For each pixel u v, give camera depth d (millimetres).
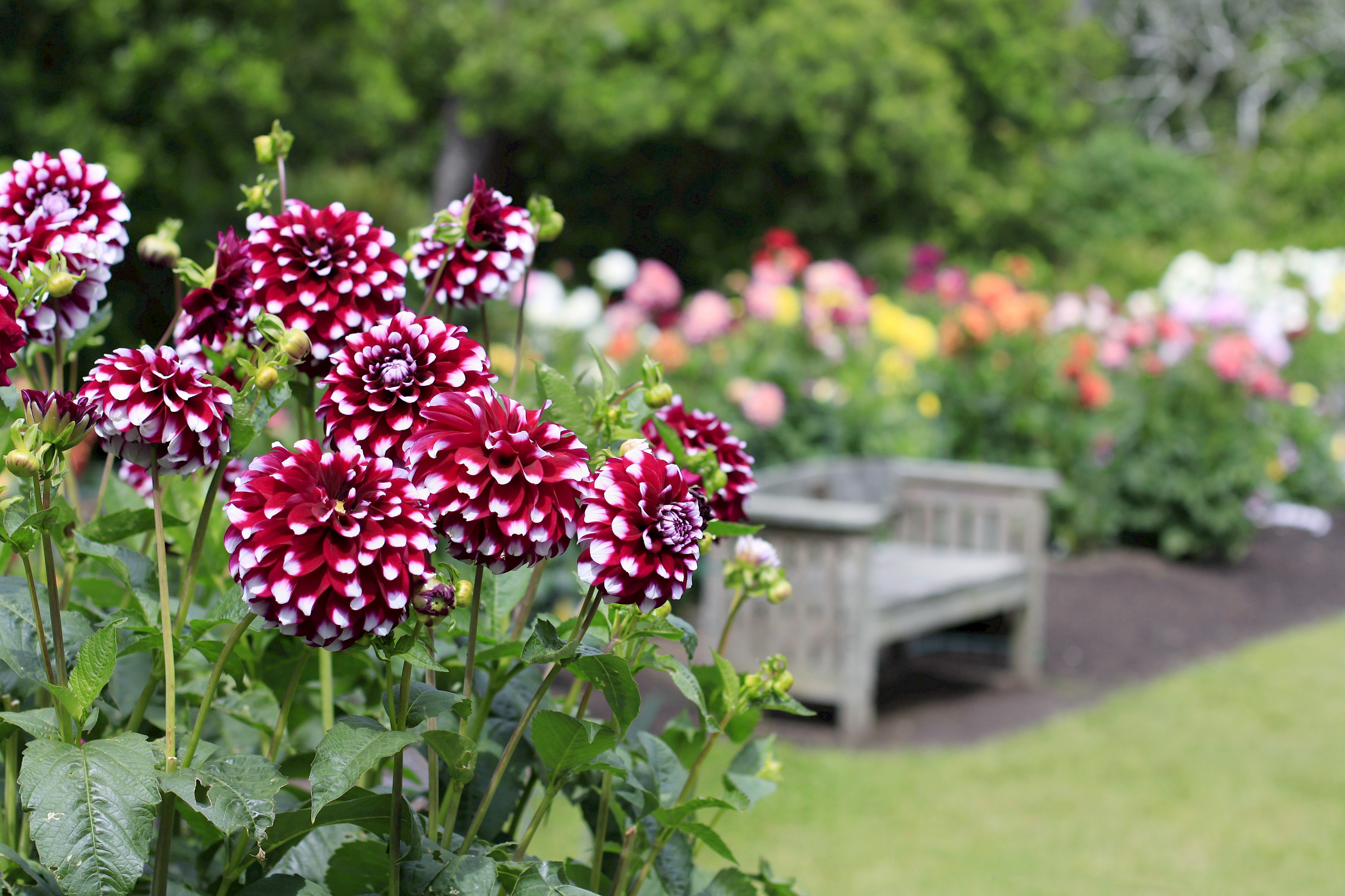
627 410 1544
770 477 5285
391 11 10203
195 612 1750
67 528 1564
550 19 12492
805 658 4809
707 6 13328
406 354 1243
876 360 7102
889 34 14602
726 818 3930
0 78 6812
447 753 1281
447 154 13016
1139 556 7820
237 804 1198
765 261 7258
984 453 7648
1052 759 4625
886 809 4074
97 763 1180
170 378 1200
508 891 1383
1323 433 9477
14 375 2076
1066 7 17984
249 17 8102
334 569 1092
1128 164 17297
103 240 1515
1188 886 3561
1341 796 4324
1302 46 23109
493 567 1188
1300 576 7695
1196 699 5402
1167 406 7719
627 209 15289
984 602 5379
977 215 15289
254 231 1405
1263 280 9711
